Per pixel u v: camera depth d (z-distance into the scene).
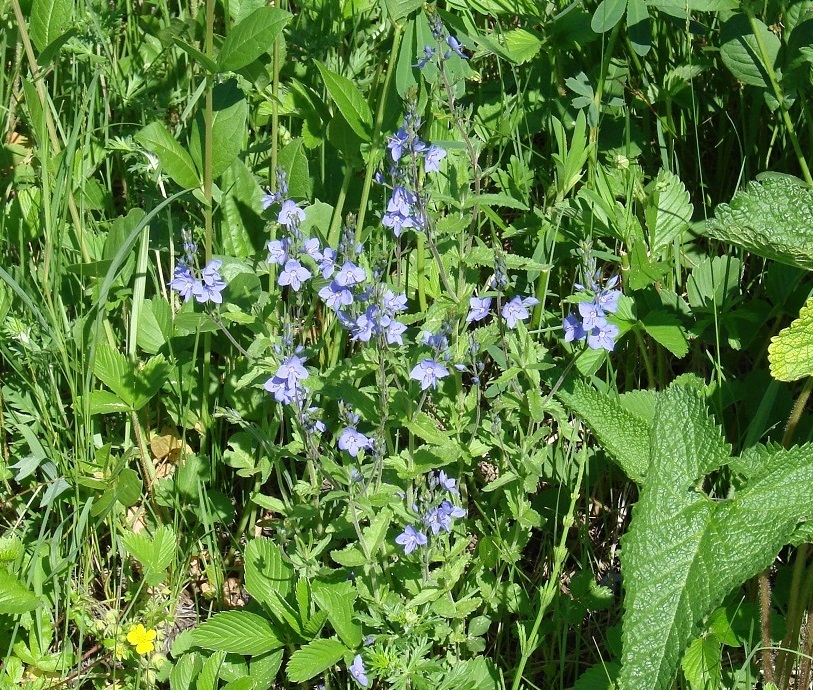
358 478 0.54
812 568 0.54
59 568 0.58
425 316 0.56
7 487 0.62
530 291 0.65
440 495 0.54
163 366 0.62
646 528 0.52
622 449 0.56
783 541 0.50
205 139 0.60
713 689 0.53
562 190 0.64
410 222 0.56
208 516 0.61
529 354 0.56
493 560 0.59
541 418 0.55
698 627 0.49
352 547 0.56
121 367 0.61
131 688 0.58
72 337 0.61
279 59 0.65
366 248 0.65
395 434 0.62
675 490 0.52
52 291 0.61
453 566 0.56
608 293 0.53
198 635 0.57
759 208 0.55
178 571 0.61
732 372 0.65
